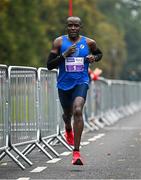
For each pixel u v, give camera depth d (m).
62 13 77.88
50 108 17.52
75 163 13.70
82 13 78.19
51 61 14.27
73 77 14.20
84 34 74.31
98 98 31.88
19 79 14.91
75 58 14.19
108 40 108.31
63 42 14.28
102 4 147.25
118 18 149.25
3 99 13.96
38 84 16.20
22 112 15.00
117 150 18.14
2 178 12.60
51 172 13.46
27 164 14.93
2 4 44.91
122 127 30.47
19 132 14.80
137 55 159.62
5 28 57.41
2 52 57.34
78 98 13.97
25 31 63.34
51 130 17.58
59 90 14.38
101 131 27.22
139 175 12.94
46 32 75.50
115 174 13.09
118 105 41.75
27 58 62.59
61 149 18.36
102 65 96.69
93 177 12.68
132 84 52.66
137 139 22.33
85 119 27.45
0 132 13.80
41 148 15.92
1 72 13.87
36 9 67.25
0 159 14.49
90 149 18.53
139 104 58.75
